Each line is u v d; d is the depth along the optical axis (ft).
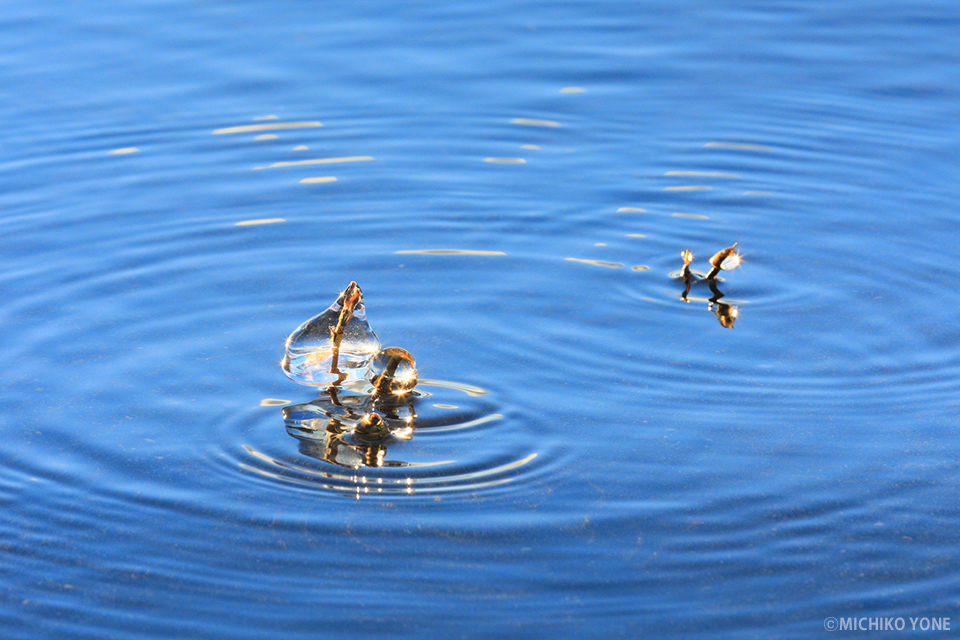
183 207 41.88
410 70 56.08
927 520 24.44
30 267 36.60
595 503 24.99
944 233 38.83
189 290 35.29
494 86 54.13
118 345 31.81
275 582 22.67
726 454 26.76
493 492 25.38
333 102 52.49
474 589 22.41
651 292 35.37
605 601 22.11
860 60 56.24
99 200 42.39
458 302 34.63
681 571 22.95
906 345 31.50
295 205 42.24
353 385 29.99
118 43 59.06
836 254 37.65
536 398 29.12
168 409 28.66
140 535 24.09
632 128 49.55
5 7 64.34
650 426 27.91
